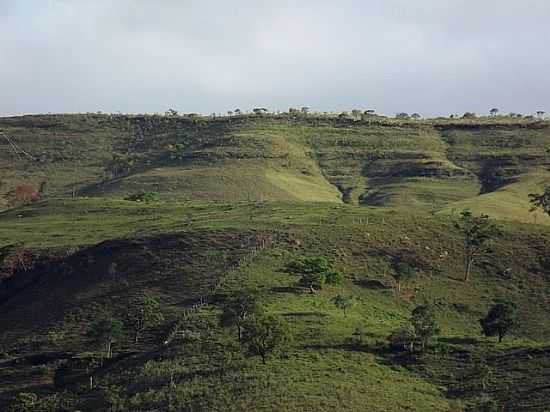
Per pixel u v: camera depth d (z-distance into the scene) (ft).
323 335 221.87
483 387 186.19
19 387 238.68
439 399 179.11
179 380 200.03
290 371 191.31
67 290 328.70
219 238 346.74
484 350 215.72
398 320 261.24
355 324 236.63
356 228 353.51
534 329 272.92
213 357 212.64
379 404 168.25
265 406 165.99
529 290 308.60
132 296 300.20
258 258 314.96
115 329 252.83
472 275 319.06
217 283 291.58
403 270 298.56
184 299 285.02
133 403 191.21
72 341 271.08
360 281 300.81
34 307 322.34
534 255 335.26
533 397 173.99
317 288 282.36
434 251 334.65
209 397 180.24
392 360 207.51
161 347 236.84
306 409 162.50
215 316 250.57
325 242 335.06
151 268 325.21
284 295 268.41
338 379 184.75
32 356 262.26
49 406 213.66
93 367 243.19
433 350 214.28
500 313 234.38
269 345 203.51
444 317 279.28
